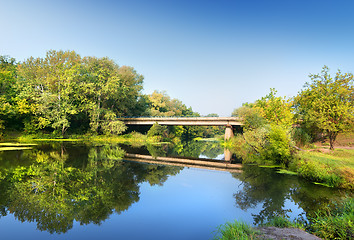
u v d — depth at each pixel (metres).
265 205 8.09
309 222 6.35
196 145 46.59
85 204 7.82
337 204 7.65
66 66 38.22
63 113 36.75
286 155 17.39
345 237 4.79
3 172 12.03
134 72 58.34
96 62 47.94
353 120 19.12
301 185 11.23
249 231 4.87
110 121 44.34
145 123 51.12
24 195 8.49
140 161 18.67
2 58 40.75
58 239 5.28
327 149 20.23
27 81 36.62
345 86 22.30
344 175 10.74
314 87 25.66
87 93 41.41
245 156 25.22
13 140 31.38
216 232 5.78
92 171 13.36
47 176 11.52
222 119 44.81
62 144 29.03
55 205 7.60
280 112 29.03
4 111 30.23
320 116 20.67
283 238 4.50
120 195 9.00
